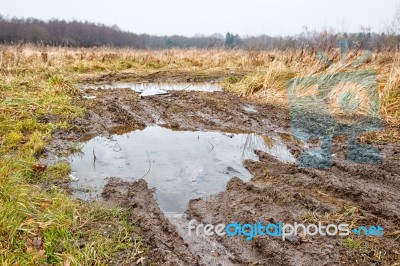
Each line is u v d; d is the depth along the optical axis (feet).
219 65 51.42
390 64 30.78
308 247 9.18
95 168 14.25
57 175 13.09
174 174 14.01
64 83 27.71
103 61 51.80
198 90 32.58
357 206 11.27
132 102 24.86
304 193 12.14
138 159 15.39
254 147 17.16
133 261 8.60
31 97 22.58
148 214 10.74
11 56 39.27
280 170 14.07
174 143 17.58
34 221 9.47
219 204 11.55
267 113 22.86
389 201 11.51
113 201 11.45
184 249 9.21
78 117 20.56
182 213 11.21
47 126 18.08
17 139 15.81
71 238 9.21
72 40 143.33
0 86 24.06
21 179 11.93
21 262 8.04
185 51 67.31
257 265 8.66
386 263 8.58
